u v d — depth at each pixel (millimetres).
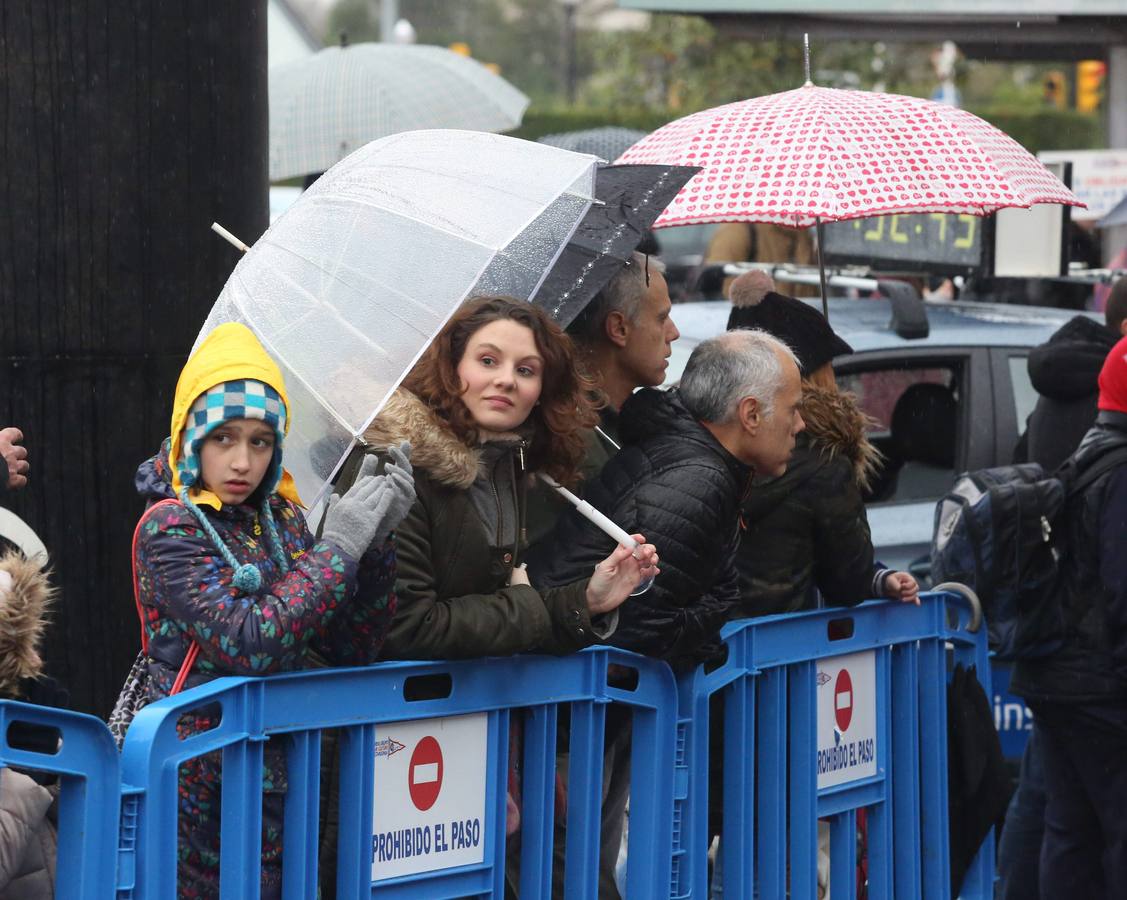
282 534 10641
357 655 10570
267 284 11047
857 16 35375
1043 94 106812
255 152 14500
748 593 13430
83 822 9188
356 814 10633
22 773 10031
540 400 11289
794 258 31578
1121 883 15281
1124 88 39656
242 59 14250
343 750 10656
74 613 13812
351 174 11500
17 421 13539
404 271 10852
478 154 11680
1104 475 14883
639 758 12344
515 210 11273
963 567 15297
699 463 11953
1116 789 15242
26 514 13625
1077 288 27781
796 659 13461
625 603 11688
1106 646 15016
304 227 11250
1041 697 15461
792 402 12367
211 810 10289
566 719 12656
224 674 10164
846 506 13609
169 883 9539
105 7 13406
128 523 13953
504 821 11453
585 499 12266
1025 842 17188
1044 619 15273
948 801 15203
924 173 15125
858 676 14258
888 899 14656
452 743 11141
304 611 9812
